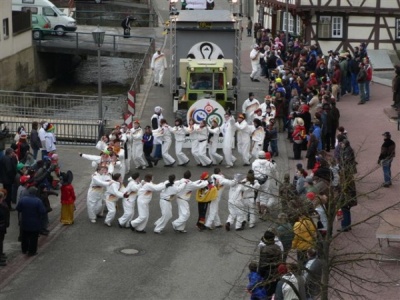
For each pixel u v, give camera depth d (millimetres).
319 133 38906
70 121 45125
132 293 25672
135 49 67938
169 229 31328
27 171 30734
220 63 45094
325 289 20219
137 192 30953
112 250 29172
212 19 46750
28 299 25109
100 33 43312
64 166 39281
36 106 47938
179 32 46969
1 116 46000
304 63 53156
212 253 28953
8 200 32594
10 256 28453
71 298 25250
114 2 88875
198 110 40594
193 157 40781
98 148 37156
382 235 27109
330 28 63969
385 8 63156
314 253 22109
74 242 29875
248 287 22922
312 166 36625
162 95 53656
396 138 42000
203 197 30891
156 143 39312
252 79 58312
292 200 24562
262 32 65625
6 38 62250
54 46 67750
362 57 54281
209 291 25875
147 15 84250
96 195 31562
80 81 70125
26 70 66250
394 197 33219
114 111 47312
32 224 28047
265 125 39719
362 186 34344
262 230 30953
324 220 27641
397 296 24625
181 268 27656
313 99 44688
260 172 30578
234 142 41406
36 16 69500
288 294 20969
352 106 49375
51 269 27422
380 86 55469
